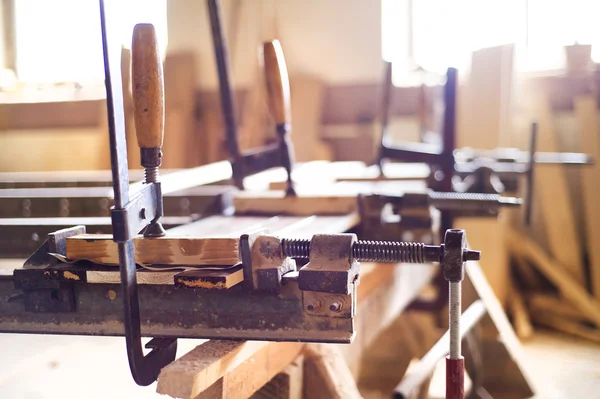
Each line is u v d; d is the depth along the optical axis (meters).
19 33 4.43
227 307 0.94
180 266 0.95
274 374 1.14
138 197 0.91
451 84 2.04
